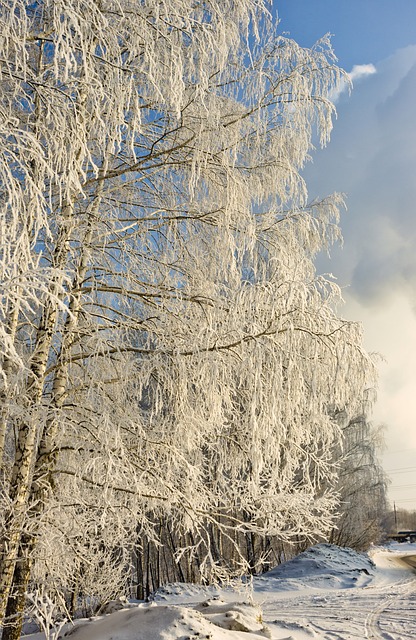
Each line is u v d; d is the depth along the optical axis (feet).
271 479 18.74
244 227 19.58
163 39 16.34
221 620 23.00
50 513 16.87
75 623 22.43
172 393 17.60
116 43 15.72
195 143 18.79
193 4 20.03
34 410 16.69
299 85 20.67
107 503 16.81
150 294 19.53
